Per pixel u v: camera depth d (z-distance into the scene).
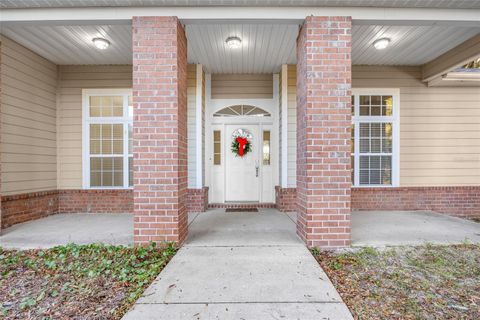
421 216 5.35
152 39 3.48
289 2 3.42
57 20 3.52
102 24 3.65
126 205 5.85
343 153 3.47
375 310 2.14
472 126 6.04
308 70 3.46
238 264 2.95
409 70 6.00
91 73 5.88
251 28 4.21
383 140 6.11
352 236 3.93
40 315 2.10
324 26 3.47
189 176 5.74
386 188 5.93
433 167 6.02
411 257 3.18
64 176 5.87
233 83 6.30
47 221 4.98
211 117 6.34
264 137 6.44
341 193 3.48
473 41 4.62
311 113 3.46
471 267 2.92
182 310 2.12
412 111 6.04
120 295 2.39
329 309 2.13
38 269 2.91
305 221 3.54
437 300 2.29
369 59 5.64
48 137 5.56
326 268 2.90
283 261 3.03
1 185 4.40
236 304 2.20
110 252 3.32
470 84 5.90
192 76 5.73
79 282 2.63
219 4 3.46
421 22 3.59
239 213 5.57
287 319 2.01
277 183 6.31
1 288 2.53
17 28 4.21
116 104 5.97
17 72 4.75
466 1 3.37
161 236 3.46
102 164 5.98
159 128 3.47
